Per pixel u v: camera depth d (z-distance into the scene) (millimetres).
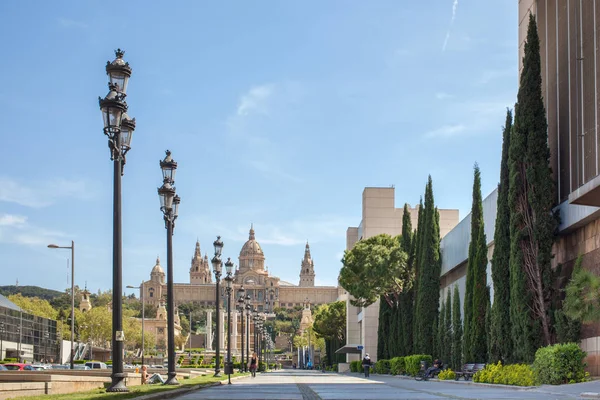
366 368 63938
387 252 74000
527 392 27109
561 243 39031
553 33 40344
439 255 63969
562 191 38188
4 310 111125
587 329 35312
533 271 37094
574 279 30875
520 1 46281
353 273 77875
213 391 30562
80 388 31766
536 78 38250
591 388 26547
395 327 76250
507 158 41062
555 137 39594
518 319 37344
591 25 34500
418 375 52250
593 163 33875
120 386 21312
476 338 46500
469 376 44719
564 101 38438
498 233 40688
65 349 143750
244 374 72500
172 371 33625
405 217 77188
